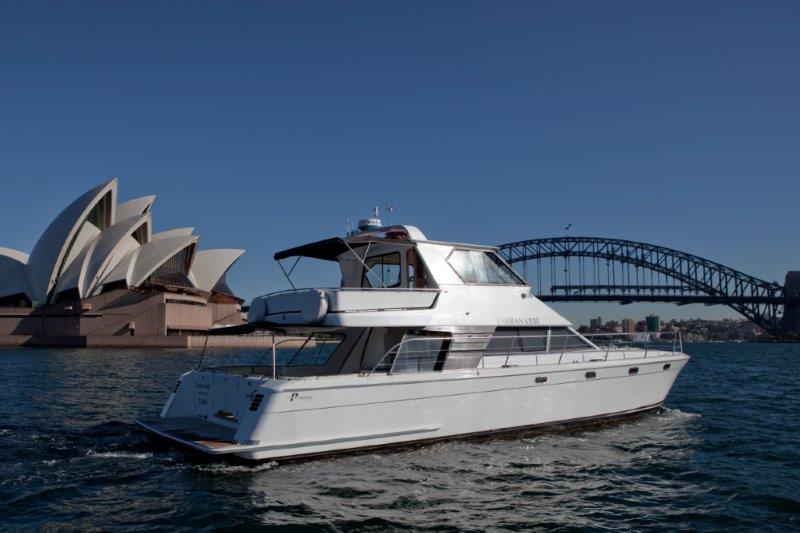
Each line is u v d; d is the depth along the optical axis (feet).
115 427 45.32
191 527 24.32
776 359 191.11
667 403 64.08
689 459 36.99
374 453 34.27
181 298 294.46
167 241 287.07
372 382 33.40
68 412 54.49
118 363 146.82
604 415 44.65
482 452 36.55
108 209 277.23
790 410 58.44
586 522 26.22
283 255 41.86
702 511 27.73
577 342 45.37
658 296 534.78
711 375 108.78
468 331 38.70
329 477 30.76
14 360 161.99
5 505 26.68
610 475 33.27
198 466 31.99
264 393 31.04
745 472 34.30
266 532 24.00
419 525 25.27
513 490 30.22
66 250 273.13
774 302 550.36
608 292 546.67
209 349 276.00
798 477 33.35
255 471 31.17
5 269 294.87
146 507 26.48
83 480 30.32
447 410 36.27
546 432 41.14
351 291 34.91
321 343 43.11
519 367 39.11
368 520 25.61
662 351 51.60
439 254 39.93
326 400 32.14
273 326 35.32
